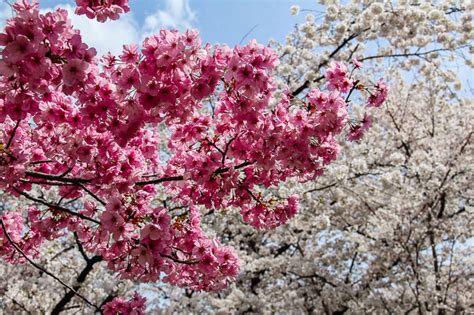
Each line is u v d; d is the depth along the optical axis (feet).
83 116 10.26
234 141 11.71
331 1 31.53
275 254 40.04
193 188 13.60
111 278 31.63
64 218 13.82
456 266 33.71
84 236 13.73
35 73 8.21
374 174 36.50
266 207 13.74
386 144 37.91
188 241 13.07
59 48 8.63
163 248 10.58
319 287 37.70
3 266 30.66
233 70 9.92
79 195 14.16
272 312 38.17
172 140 13.42
